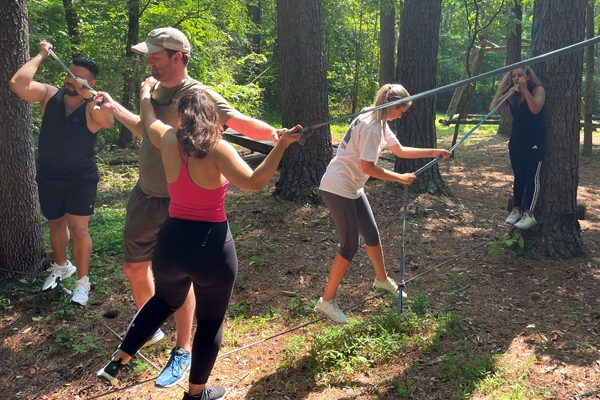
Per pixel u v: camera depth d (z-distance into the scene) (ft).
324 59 23.59
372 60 73.97
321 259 18.03
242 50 71.41
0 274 15.02
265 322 13.85
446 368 10.85
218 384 11.07
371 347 11.81
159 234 8.36
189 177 7.95
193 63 47.62
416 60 24.27
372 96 74.79
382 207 23.17
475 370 10.69
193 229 8.03
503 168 35.78
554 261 16.65
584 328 12.37
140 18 47.39
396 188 25.05
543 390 9.94
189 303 10.24
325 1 63.72
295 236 20.02
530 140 16.56
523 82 15.74
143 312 8.61
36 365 11.81
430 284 15.74
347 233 12.12
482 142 50.34
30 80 12.65
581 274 15.61
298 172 23.65
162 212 10.46
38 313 13.84
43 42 13.05
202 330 8.61
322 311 12.60
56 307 14.08
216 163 7.85
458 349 11.64
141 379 11.43
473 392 9.98
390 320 12.87
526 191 17.39
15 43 14.52
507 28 35.60
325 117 23.70
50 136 12.91
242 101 50.01
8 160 14.73
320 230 20.58
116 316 14.03
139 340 8.45
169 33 9.55
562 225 17.03
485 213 23.53
